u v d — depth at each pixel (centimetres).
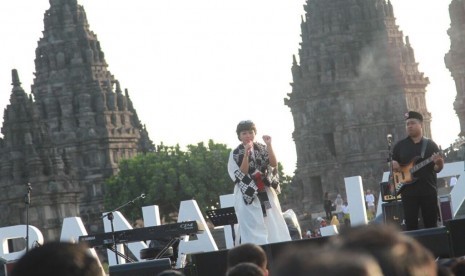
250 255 1705
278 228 3584
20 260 1206
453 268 1670
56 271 1198
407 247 1195
